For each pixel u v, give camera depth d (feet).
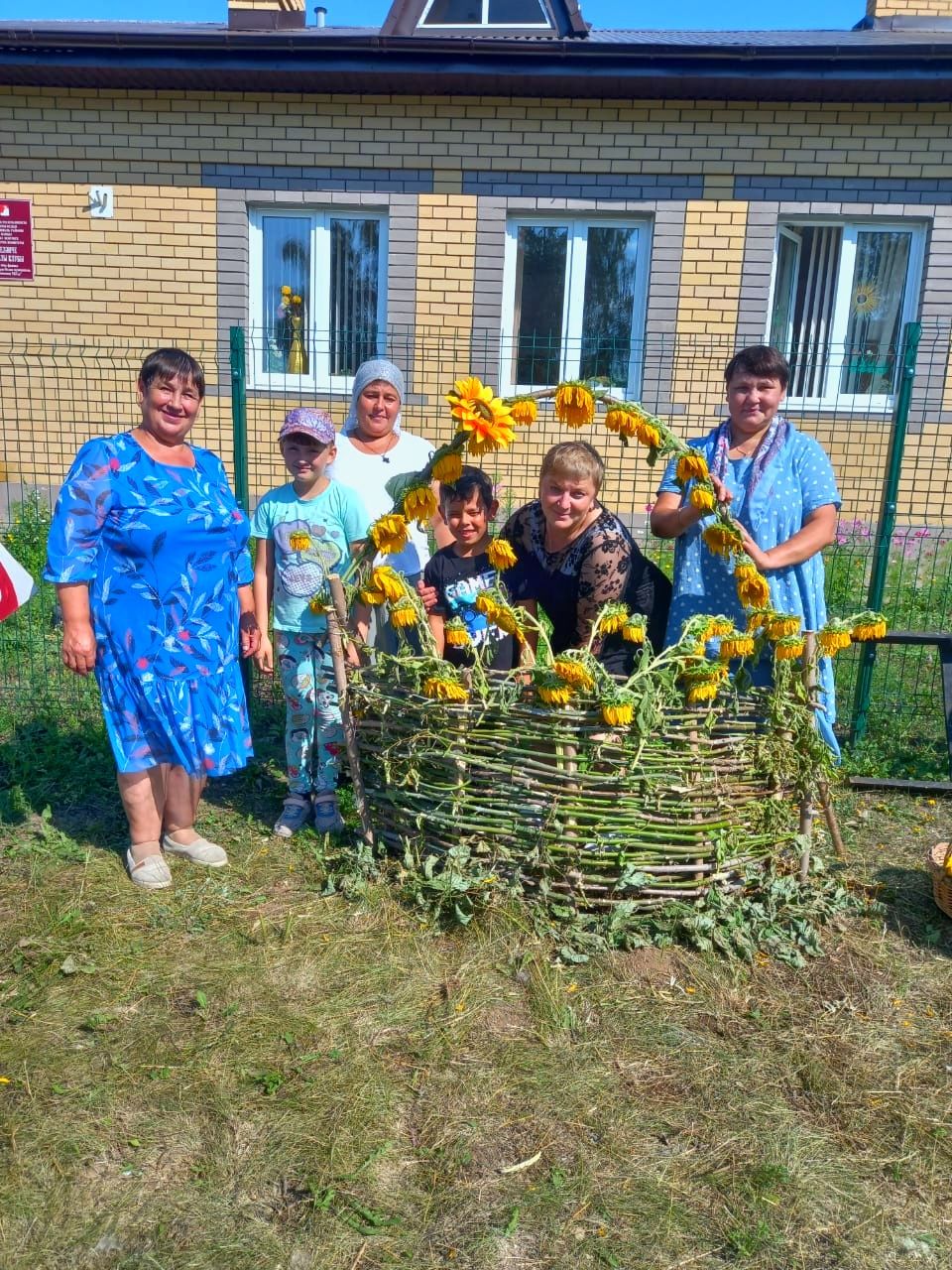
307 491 12.16
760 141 28.58
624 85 27.76
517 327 31.01
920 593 19.79
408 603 10.27
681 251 29.37
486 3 31.60
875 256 29.96
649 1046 8.50
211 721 10.90
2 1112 7.56
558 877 10.11
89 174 29.96
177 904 10.66
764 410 11.12
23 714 16.35
